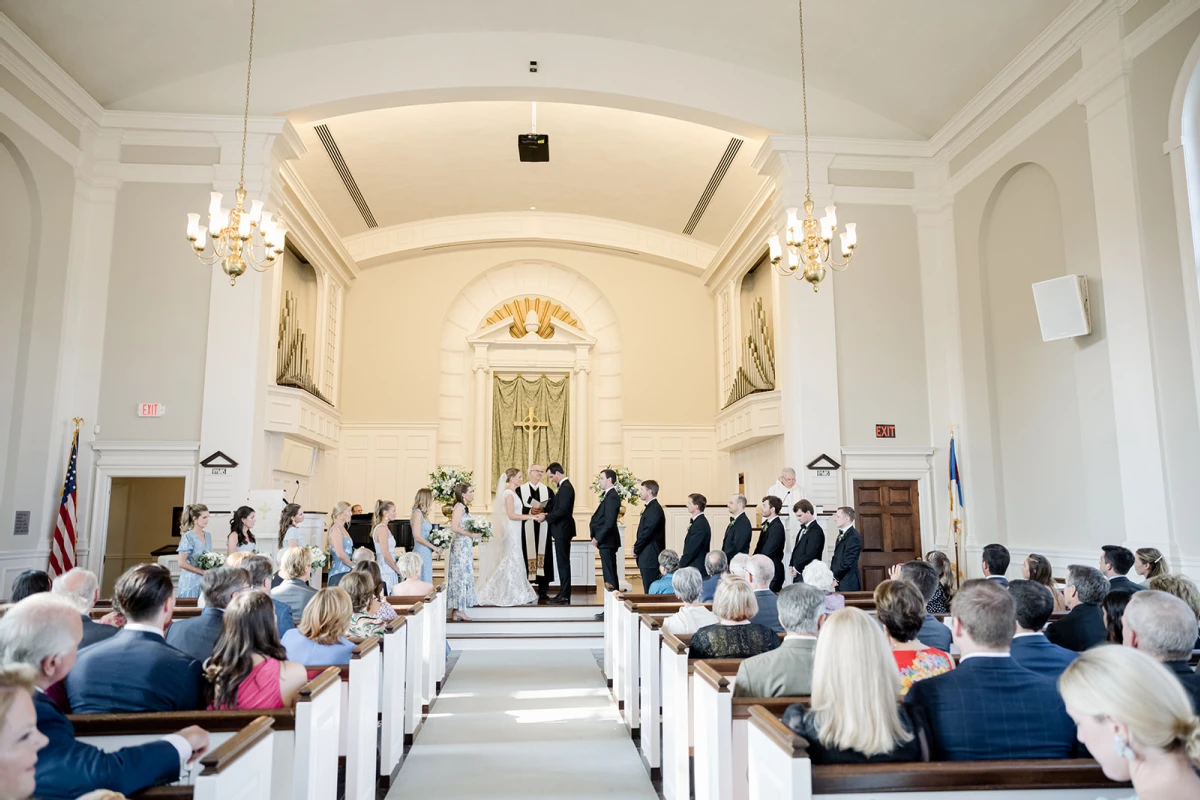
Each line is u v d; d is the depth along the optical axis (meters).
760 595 4.61
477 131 11.31
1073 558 7.63
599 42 9.69
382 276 14.63
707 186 12.30
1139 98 6.88
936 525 9.48
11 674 1.61
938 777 2.00
